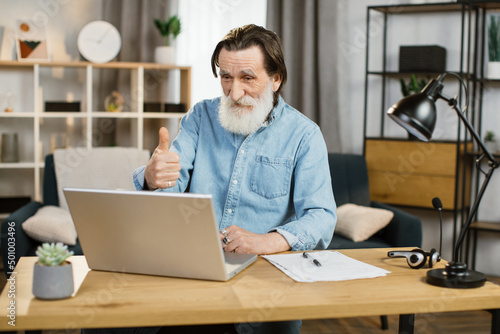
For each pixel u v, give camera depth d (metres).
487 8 3.43
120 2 3.87
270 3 3.79
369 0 3.71
